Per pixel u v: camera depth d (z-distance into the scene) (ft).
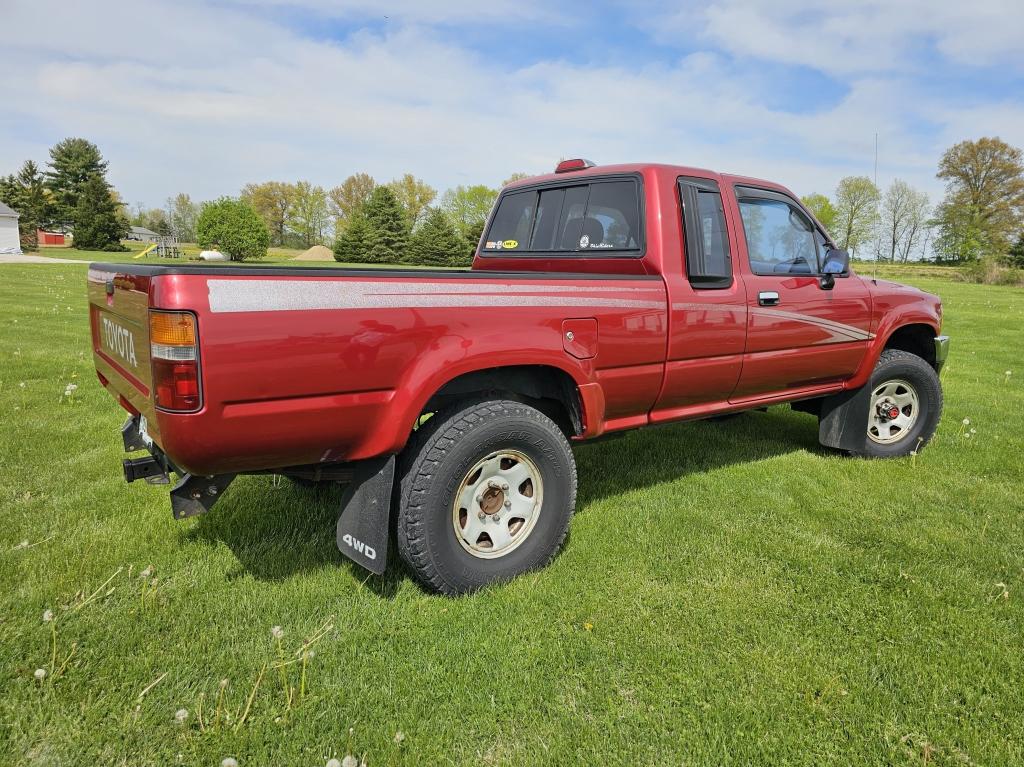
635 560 10.00
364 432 8.03
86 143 231.50
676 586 9.25
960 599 8.94
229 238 141.59
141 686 7.04
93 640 7.79
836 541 10.78
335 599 8.88
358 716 6.72
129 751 6.22
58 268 89.25
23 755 6.12
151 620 8.21
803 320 12.89
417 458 8.54
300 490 12.38
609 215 11.70
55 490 12.23
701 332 11.19
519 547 9.44
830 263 13.34
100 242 181.57
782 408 20.63
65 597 8.66
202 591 8.95
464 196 231.91
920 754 6.32
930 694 7.11
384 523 8.22
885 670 7.50
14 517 11.02
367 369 7.76
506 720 6.72
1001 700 7.03
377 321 7.77
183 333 6.64
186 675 7.23
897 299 14.88
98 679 7.13
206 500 8.02
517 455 9.24
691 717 6.70
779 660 7.64
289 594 8.90
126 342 8.52
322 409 7.55
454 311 8.38
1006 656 7.73
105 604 8.52
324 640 7.95
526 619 8.41
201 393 6.77
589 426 10.00
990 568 9.84
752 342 12.09
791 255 13.30
